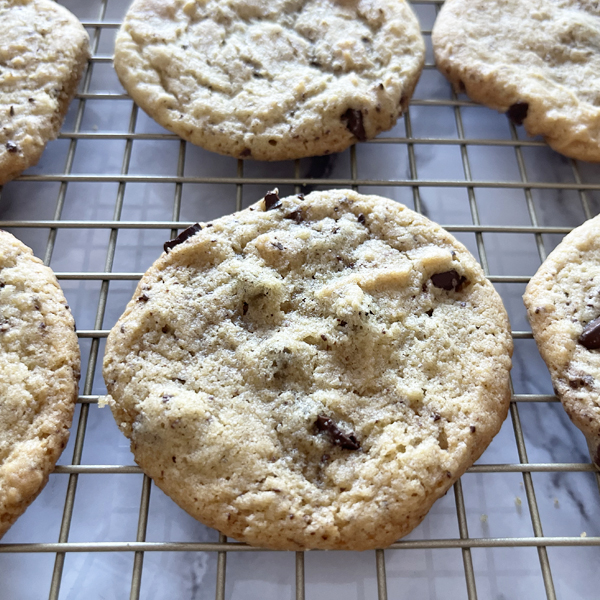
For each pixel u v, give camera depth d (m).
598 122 0.19
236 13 0.20
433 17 0.22
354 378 0.15
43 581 0.15
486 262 0.18
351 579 0.16
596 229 0.17
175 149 0.20
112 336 0.15
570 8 0.21
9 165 0.18
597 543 0.14
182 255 0.16
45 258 0.17
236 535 0.14
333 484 0.14
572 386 0.15
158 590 0.15
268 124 0.18
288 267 0.16
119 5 0.22
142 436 0.14
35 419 0.14
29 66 0.19
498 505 0.17
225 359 0.15
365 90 0.18
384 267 0.16
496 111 0.21
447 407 0.14
